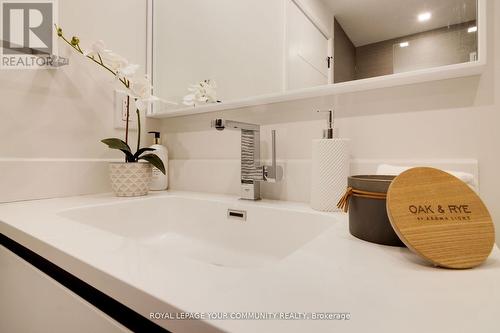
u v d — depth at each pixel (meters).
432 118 0.60
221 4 0.99
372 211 0.41
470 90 0.57
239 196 0.88
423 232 0.33
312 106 0.76
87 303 0.34
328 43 0.73
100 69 0.96
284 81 0.82
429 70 0.57
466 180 0.47
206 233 0.80
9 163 0.76
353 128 0.69
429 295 0.25
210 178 0.96
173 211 0.89
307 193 0.75
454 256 0.32
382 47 0.66
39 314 0.44
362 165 0.68
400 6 0.64
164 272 0.29
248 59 0.91
